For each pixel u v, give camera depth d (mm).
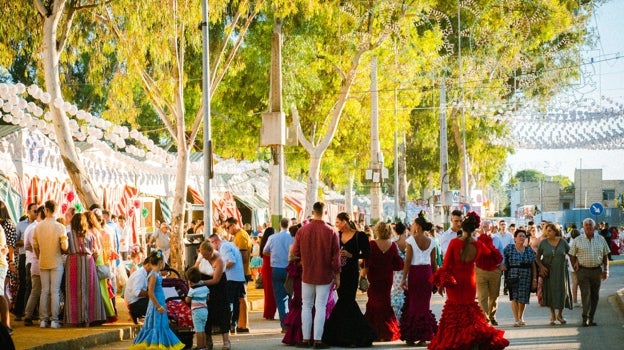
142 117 45844
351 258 15219
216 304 14812
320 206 15109
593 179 101938
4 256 14562
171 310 14820
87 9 22734
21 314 17891
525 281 17906
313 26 35594
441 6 41312
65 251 16656
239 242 22641
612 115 26891
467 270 12742
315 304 15078
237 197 40281
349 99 38531
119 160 26297
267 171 43156
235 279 17469
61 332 15805
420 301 15227
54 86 19578
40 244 16531
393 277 16281
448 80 37844
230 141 38562
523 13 36812
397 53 36125
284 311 17875
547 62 36469
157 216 35406
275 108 26438
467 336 12578
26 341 14336
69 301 16750
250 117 37875
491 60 36000
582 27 37688
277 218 25609
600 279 17766
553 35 37500
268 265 20703
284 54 35125
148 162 28719
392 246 15766
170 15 21781
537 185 111938
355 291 15289
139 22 21609
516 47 35719
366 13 33125
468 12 40406
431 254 15391
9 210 21281
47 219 16609
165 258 26781
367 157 41125
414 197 93312
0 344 8672
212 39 34656
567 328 17359
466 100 37688
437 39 36500
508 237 23453
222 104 37906
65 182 24500
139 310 17297
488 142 54031
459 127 53406
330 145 40594
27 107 18969
